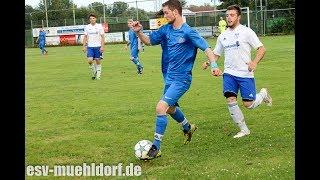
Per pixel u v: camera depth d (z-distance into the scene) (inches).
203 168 234.4
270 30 1690.5
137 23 267.4
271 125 320.5
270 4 1902.1
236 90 295.7
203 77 623.2
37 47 1995.6
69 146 284.4
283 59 803.4
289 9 1665.8
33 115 387.2
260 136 292.0
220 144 279.4
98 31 642.8
